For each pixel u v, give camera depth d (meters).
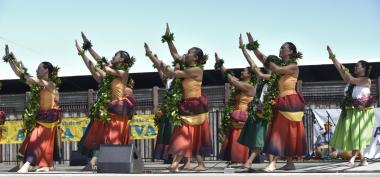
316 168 8.48
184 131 8.13
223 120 9.56
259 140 8.62
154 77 15.96
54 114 8.85
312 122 12.28
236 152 9.39
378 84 12.52
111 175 7.27
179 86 8.27
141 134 13.27
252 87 9.36
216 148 13.12
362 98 8.52
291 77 8.09
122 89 9.02
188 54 8.22
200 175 7.08
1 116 10.05
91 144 9.05
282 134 8.02
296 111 8.01
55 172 8.20
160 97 13.67
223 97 13.43
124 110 8.96
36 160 8.66
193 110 8.17
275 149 7.95
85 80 16.36
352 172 7.09
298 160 11.81
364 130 8.53
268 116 8.08
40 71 8.90
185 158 8.91
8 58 8.85
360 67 8.57
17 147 13.87
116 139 8.92
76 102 14.01
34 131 8.79
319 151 12.07
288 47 8.15
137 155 7.75
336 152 11.79
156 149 9.62
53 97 8.91
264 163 11.23
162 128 9.51
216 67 9.40
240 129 9.42
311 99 13.12
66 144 13.68
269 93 8.16
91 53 9.29
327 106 13.01
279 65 8.16
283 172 7.23
